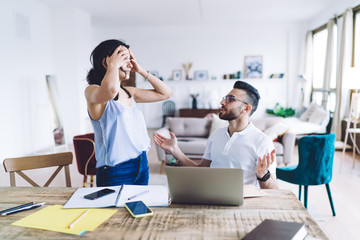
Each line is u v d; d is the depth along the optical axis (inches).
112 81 48.4
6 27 200.1
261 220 40.8
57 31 257.0
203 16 297.6
